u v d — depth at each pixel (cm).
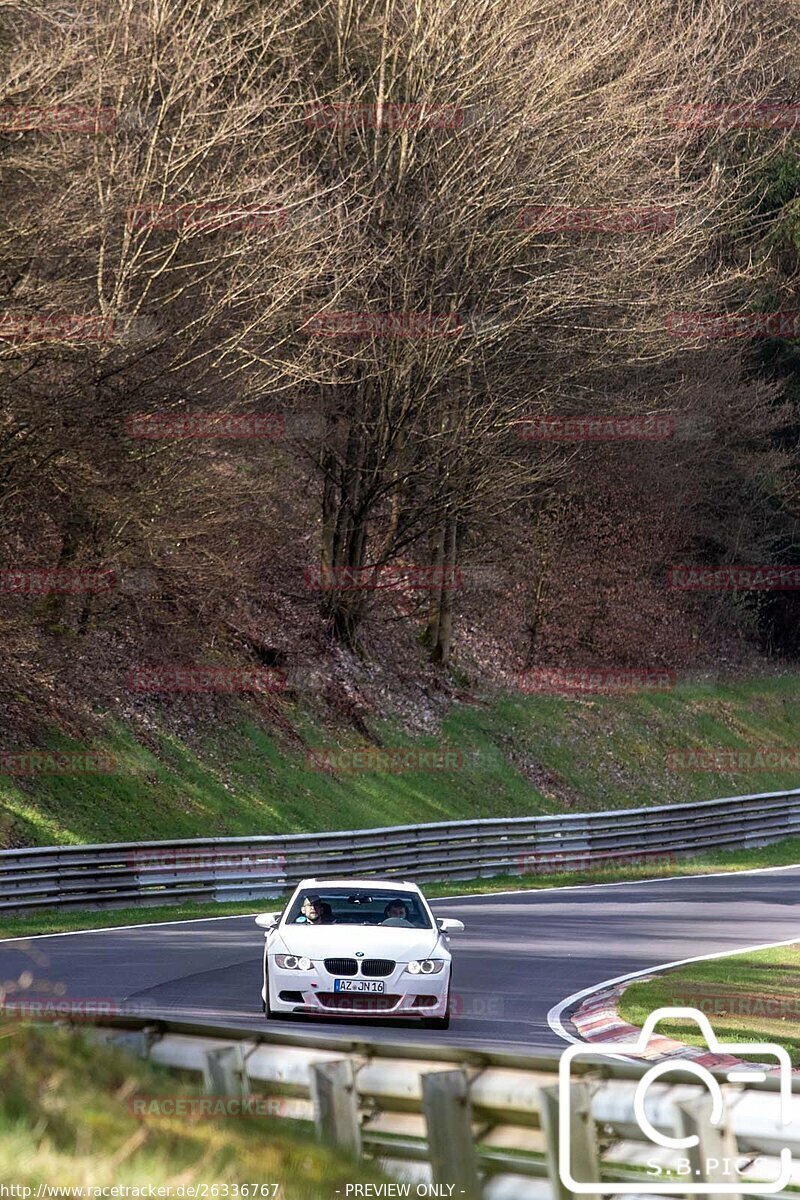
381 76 13912
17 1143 1934
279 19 12631
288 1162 2062
